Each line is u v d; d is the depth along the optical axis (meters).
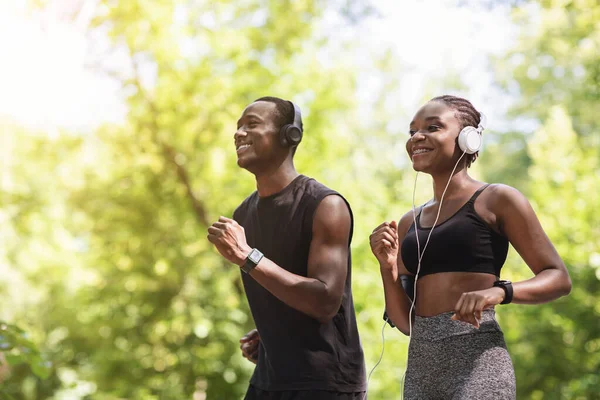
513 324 12.47
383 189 12.93
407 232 3.11
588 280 11.89
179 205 12.13
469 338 2.82
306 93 11.97
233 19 12.82
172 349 12.07
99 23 11.45
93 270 13.30
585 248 11.93
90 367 13.49
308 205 3.44
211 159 11.46
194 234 12.21
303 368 3.41
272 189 3.56
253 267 3.21
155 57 11.78
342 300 3.47
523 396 12.30
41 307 14.95
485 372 2.77
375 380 11.24
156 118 11.88
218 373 11.79
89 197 12.39
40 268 14.66
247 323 11.92
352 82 13.11
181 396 11.73
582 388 10.95
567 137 12.95
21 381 14.11
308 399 3.39
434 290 2.92
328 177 11.83
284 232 3.47
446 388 2.82
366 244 11.82
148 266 12.23
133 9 11.52
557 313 11.92
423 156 2.98
